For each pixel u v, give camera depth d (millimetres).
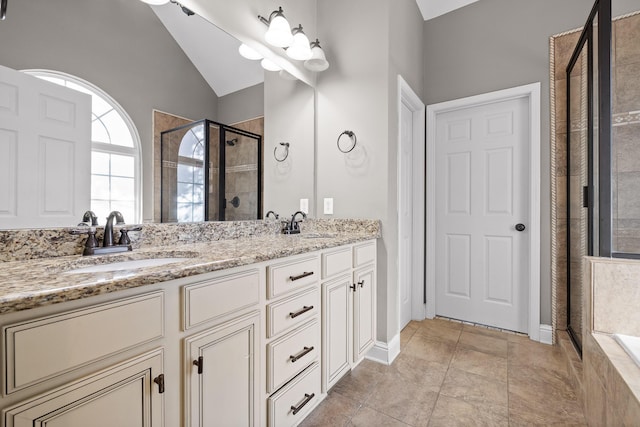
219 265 914
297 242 1478
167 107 1364
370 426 1359
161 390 783
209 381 906
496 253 2453
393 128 1998
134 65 1243
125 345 710
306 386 1320
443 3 2574
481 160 2520
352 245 1676
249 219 1788
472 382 1694
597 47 1679
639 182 1617
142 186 1264
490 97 2420
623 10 1833
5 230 902
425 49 2742
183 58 1431
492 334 2342
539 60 2232
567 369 1800
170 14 1369
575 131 2033
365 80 1996
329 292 1474
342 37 2100
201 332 887
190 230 1449
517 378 1727
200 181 1515
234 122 1681
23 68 931
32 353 567
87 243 1059
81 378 634
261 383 1097
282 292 1187
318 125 2195
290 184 2029
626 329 1283
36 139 958
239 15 1642
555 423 1365
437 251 2723
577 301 1966
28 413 559
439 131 2711
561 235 2139
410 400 1540
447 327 2484
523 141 2348
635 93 1697
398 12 2102
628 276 1294
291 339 1234
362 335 1762
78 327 631
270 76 1887
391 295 1979
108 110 1156
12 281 657
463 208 2598
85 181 1083
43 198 974
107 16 1158
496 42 2402
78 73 1067
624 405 947
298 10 2049
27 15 944
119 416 699
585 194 1826
